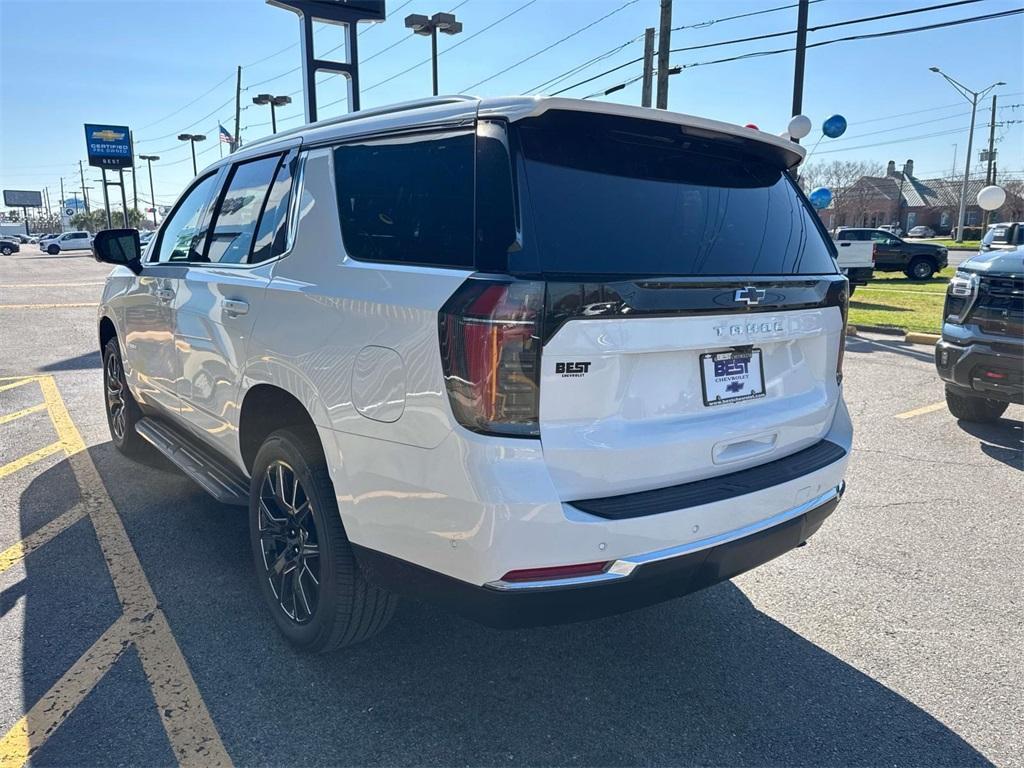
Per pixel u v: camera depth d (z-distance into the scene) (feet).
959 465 17.95
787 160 10.11
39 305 52.44
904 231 272.92
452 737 8.39
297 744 8.22
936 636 10.61
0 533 13.51
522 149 7.56
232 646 10.02
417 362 7.47
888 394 25.34
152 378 14.38
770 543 8.66
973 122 165.68
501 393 6.98
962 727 8.71
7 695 8.93
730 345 8.38
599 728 8.59
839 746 8.38
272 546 10.32
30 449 18.48
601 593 7.47
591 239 7.55
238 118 138.10
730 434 8.51
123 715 8.61
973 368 18.92
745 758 8.16
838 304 9.95
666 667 9.81
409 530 7.73
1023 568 12.67
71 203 443.73
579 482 7.38
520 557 7.11
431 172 8.14
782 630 10.77
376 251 8.48
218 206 12.32
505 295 6.96
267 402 10.53
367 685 9.28
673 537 7.70
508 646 10.23
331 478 8.65
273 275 9.95
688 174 8.77
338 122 9.90
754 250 8.96
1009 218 232.12
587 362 7.29
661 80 56.85
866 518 14.79
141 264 14.79
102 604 11.06
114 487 15.84
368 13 39.22
